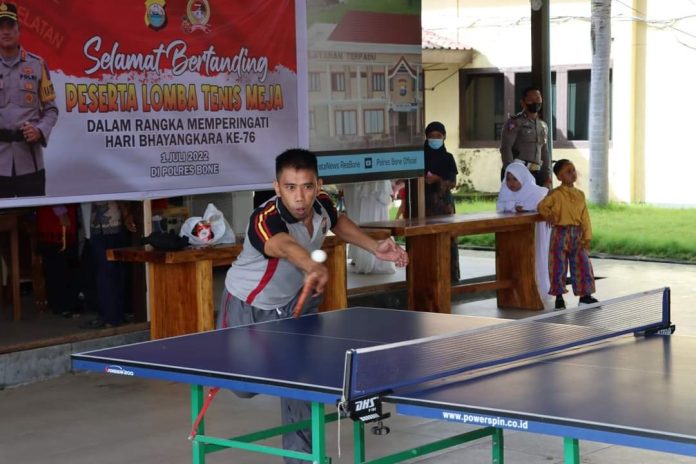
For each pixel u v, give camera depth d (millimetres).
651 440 3260
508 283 10984
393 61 10461
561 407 3600
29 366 7855
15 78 7648
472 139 22828
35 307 9906
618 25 20250
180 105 8609
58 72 7879
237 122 9031
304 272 5141
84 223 8797
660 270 13477
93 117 8070
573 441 3695
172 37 8531
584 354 4531
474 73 22344
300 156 4902
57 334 8469
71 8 7918
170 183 8570
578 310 5270
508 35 21844
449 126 22891
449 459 6016
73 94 7961
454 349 4531
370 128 10266
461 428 6680
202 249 7941
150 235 8062
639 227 16859
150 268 8109
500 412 3541
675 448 3219
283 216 4988
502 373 4152
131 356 4527
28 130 7719
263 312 5316
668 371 4180
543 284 11320
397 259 5309
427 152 11508
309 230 5113
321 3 9695
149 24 8367
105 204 8484
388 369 4066
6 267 9992
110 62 8148
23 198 7719
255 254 5184
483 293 11742
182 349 4660
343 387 3732
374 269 11711
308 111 9633
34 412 7078
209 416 6984
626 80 20250
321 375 4105
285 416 5141
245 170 9125
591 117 19750
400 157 10602
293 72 9484
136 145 8328
